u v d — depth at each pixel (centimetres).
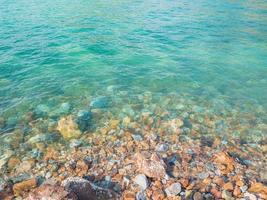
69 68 1214
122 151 718
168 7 2502
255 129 850
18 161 674
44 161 677
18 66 1202
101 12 2212
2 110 884
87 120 854
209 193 576
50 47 1430
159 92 1053
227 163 673
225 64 1346
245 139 799
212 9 2489
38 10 2200
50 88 1039
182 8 2478
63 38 1570
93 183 598
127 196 565
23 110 891
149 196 566
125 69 1235
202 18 2152
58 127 812
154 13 2245
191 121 878
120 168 652
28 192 582
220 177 625
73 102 955
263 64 1372
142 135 792
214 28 1909
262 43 1666
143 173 623
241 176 626
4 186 598
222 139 793
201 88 1102
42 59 1286
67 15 2077
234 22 2077
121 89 1061
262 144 777
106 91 1041
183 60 1366
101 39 1588
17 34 1589
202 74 1227
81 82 1098
